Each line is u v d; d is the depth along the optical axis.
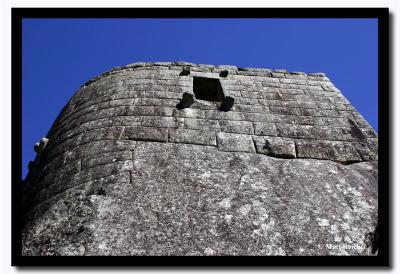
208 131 7.27
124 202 5.61
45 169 7.09
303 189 6.07
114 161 6.45
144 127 7.24
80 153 6.87
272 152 6.95
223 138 7.13
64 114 8.69
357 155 7.10
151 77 8.91
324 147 7.21
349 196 6.04
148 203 5.59
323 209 5.72
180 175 6.14
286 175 6.36
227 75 9.25
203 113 7.73
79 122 7.81
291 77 9.51
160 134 7.09
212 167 6.38
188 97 7.86
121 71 9.30
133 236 5.05
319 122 7.88
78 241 5.02
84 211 5.49
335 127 7.77
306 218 5.54
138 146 6.77
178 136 7.07
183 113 7.66
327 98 8.72
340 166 6.77
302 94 8.80
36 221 5.74
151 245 4.94
